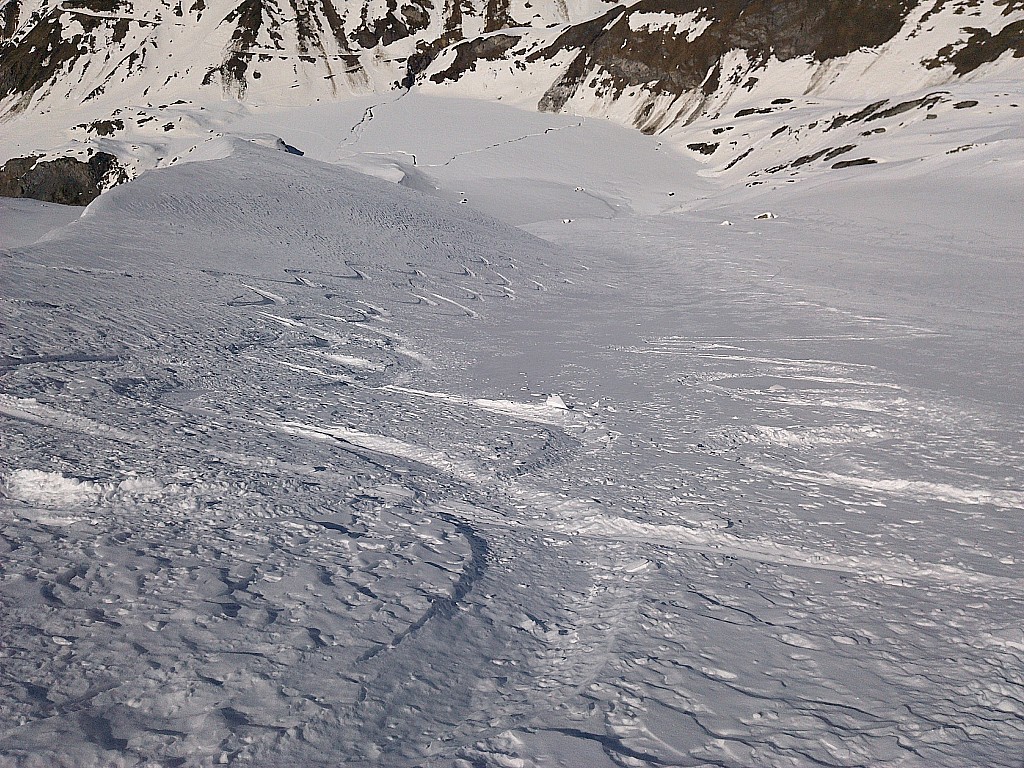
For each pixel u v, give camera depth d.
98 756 2.03
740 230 31.12
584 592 3.50
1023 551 4.09
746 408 7.72
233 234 17.44
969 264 20.28
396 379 9.02
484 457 5.71
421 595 3.13
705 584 3.53
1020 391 8.18
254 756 2.09
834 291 17.33
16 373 6.39
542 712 2.41
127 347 8.21
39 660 2.45
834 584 3.60
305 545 3.61
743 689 2.57
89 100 126.19
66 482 4.10
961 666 2.76
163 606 2.87
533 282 19.92
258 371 8.34
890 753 2.21
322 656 2.61
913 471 5.61
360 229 21.00
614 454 6.08
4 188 85.56
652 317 15.03
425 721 2.37
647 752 2.20
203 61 123.38
